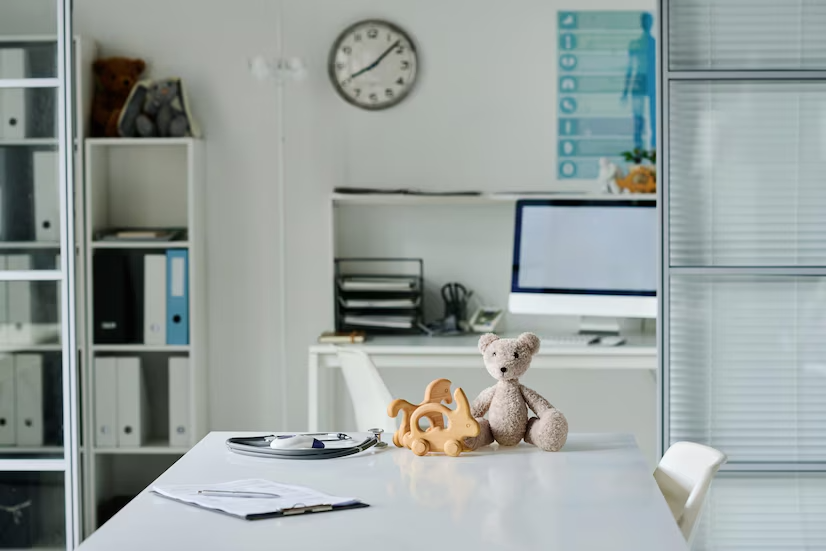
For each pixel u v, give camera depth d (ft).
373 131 12.51
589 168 12.45
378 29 12.42
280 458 6.07
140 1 12.43
